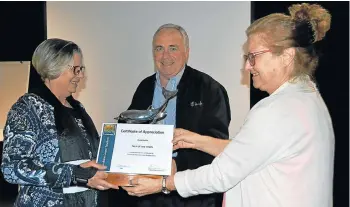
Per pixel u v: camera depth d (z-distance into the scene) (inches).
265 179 50.3
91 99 118.4
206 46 107.7
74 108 72.9
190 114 91.0
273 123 48.7
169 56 90.5
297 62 50.4
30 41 130.3
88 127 73.0
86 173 61.9
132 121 72.6
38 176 61.3
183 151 88.5
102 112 118.0
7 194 143.4
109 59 117.0
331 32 105.3
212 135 92.1
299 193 48.3
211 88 95.1
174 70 91.6
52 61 66.0
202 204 90.7
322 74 106.7
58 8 121.3
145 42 113.8
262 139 48.8
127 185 60.5
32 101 64.6
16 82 133.9
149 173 62.1
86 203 69.0
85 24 118.6
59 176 61.9
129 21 114.9
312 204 48.3
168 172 61.9
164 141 64.7
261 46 50.4
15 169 61.0
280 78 51.2
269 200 49.6
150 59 113.7
